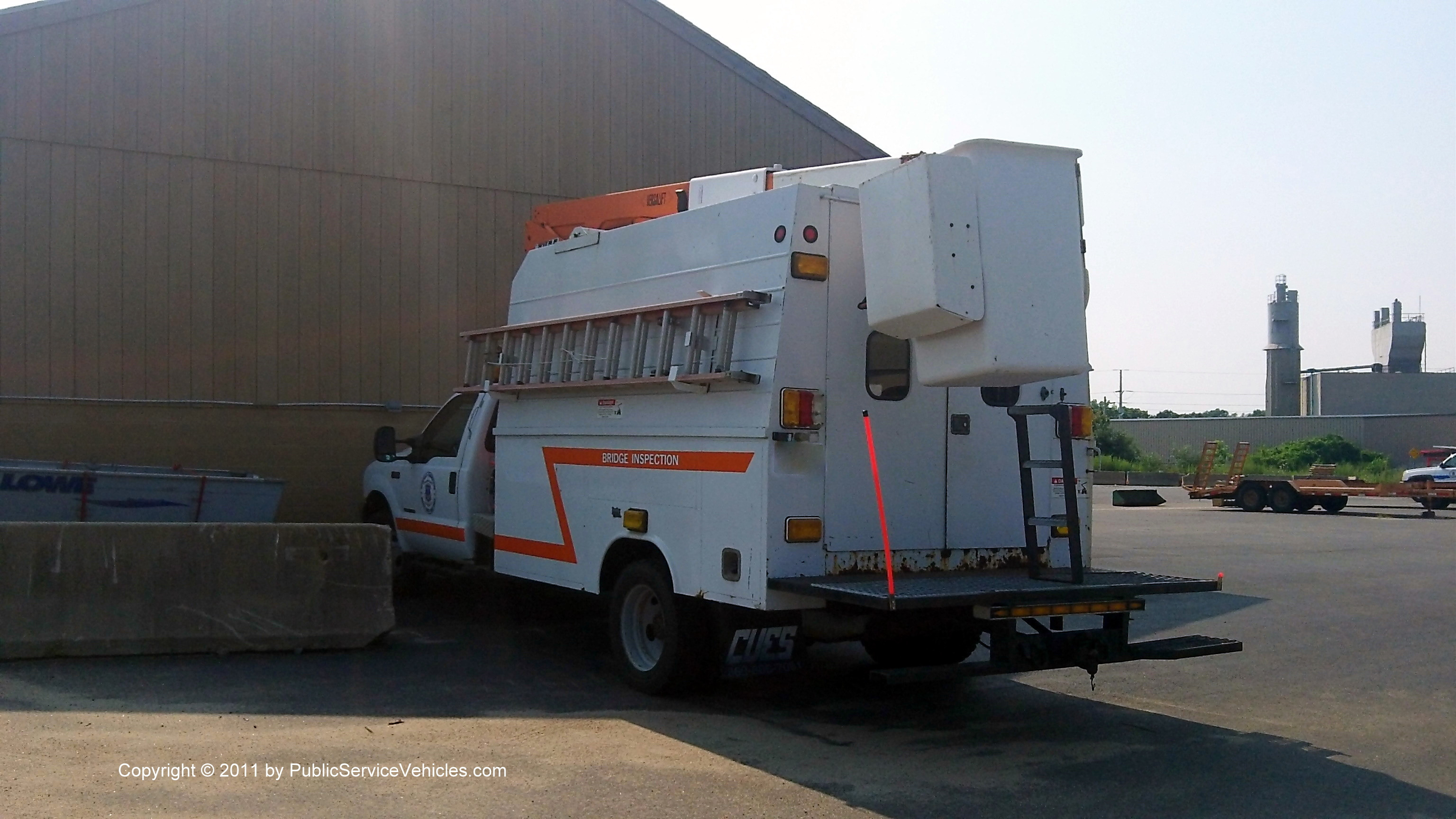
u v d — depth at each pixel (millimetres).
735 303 6523
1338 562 16453
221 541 8234
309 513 14117
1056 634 6352
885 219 6137
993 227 5926
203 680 7383
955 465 6887
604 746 6152
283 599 8383
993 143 5988
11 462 11648
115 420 13039
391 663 8180
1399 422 57906
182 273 13406
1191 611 11641
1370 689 8102
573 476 8047
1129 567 15430
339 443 14320
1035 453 7203
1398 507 33750
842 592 5824
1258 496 31297
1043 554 7191
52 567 7773
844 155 18109
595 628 9734
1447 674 8617
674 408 7031
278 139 13969
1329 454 52156
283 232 14000
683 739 6352
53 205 12719
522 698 7250
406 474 10992
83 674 7383
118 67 13047
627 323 7551
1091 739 6621
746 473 6414
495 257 15367
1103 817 5195
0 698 6699
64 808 4828
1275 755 6340
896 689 7887
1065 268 6105
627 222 10797
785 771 5809
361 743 6051
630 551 7660
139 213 13164
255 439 13820
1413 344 70438
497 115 15406
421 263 14875
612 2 16297
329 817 4867
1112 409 84062
